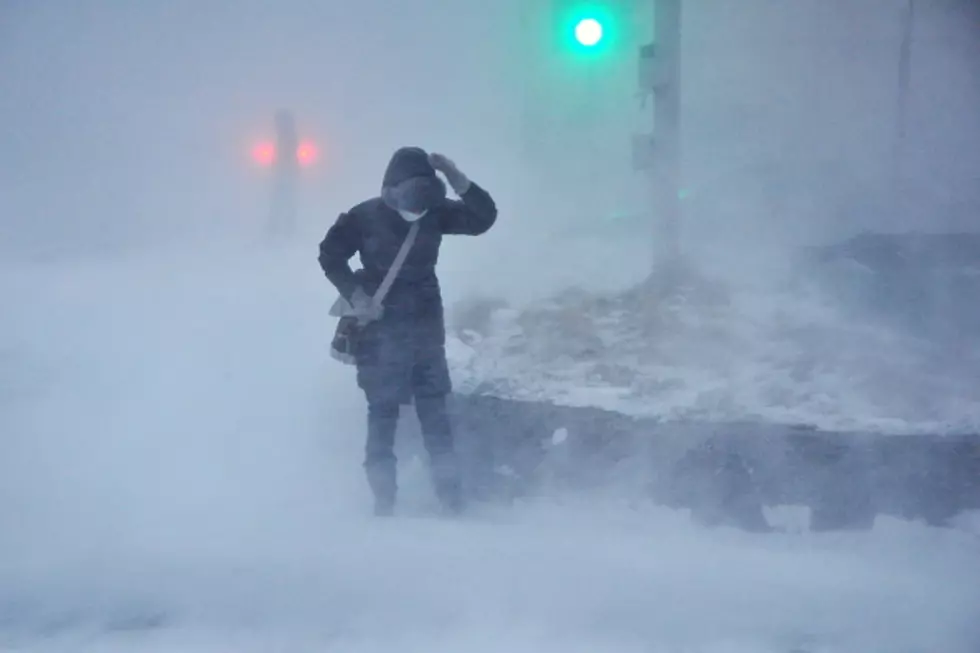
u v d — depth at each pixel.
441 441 17.78
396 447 19.34
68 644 13.32
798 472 16.41
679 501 16.98
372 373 17.45
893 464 16.11
